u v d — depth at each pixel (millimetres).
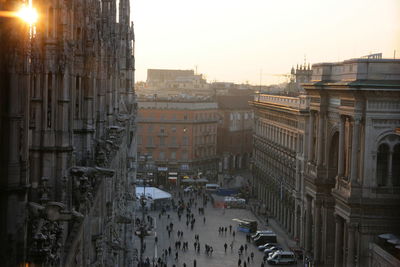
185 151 189625
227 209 146125
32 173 25797
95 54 37906
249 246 108750
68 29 26562
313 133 98625
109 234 45906
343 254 82688
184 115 188750
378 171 78688
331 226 92312
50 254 19031
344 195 79188
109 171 27625
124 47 92750
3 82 17531
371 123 77500
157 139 188625
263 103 147625
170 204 148625
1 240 17938
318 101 95062
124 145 71188
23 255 18344
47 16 25375
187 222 124062
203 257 99438
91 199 29641
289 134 124250
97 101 41812
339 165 84062
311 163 97938
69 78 26953
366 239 77062
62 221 21500
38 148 25844
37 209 19922
